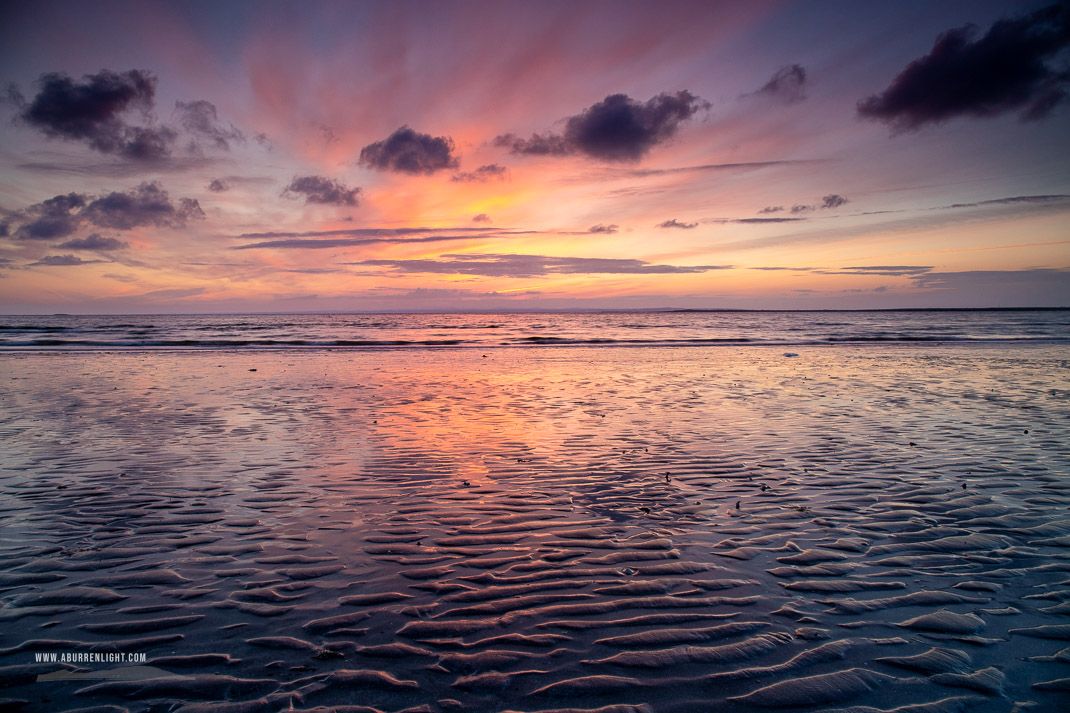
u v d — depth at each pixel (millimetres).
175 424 9133
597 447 7723
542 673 2840
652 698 2654
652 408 10766
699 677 2809
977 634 3184
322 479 6227
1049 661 2922
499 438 8258
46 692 2662
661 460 7059
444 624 3297
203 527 4809
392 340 34875
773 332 45594
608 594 3668
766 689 2717
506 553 4320
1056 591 3686
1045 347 27875
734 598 3617
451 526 4879
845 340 34219
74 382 14156
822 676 2809
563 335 42312
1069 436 8297
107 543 4449
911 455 7266
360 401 11539
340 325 63000
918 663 2914
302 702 2611
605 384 14383
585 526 4887
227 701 2615
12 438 8078
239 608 3465
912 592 3691
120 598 3578
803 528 4828
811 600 3590
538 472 6535
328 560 4172
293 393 12586
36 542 4453
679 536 4660
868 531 4758
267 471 6516
